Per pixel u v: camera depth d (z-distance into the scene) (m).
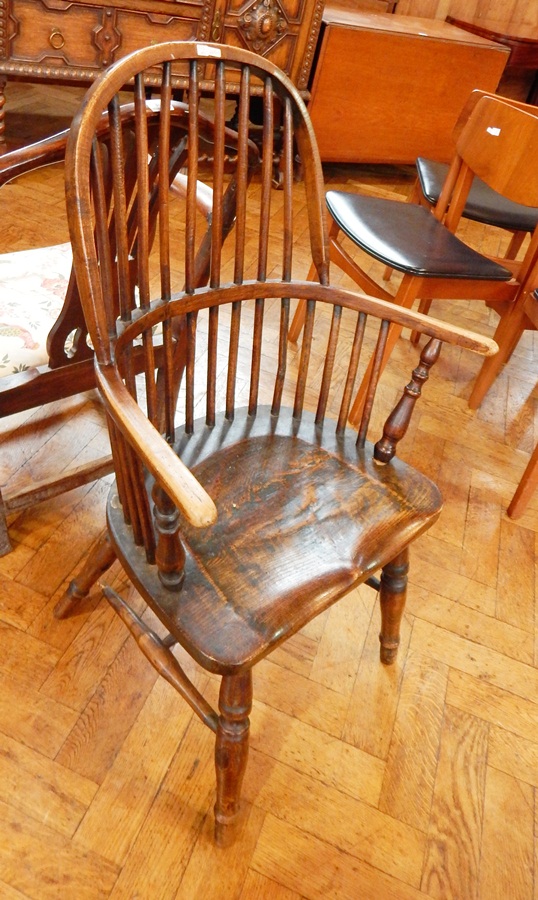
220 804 0.93
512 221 2.00
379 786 1.13
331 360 1.07
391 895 1.01
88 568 1.13
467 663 1.35
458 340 0.92
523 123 1.51
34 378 1.14
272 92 0.92
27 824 0.99
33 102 3.12
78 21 2.13
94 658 1.20
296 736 1.17
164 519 0.70
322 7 2.57
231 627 0.76
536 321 1.64
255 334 1.05
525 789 1.17
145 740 1.11
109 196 1.01
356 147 3.14
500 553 1.59
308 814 1.07
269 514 0.92
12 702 1.12
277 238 2.66
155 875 0.97
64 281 1.29
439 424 1.96
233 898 0.97
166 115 0.80
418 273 1.50
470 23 3.45
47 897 0.93
